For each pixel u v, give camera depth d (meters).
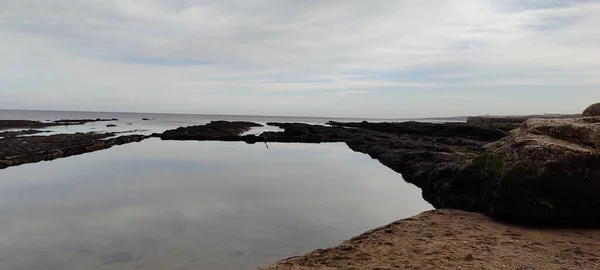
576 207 10.62
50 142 36.62
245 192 17.47
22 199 15.75
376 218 13.55
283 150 37.94
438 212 12.78
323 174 23.27
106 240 10.69
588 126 11.44
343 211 14.41
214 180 20.59
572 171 10.55
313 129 59.53
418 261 8.07
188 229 11.72
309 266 7.95
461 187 14.04
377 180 21.42
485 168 12.79
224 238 10.90
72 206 14.59
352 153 35.59
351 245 9.32
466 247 8.98
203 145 42.47
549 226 10.85
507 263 7.90
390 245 9.24
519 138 12.34
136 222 12.46
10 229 11.70
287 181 20.62
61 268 8.79
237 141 49.19
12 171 23.17
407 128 56.69
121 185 18.95
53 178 20.89
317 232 11.66
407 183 20.58
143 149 37.09
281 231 11.66
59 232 11.41
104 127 78.81
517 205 11.10
